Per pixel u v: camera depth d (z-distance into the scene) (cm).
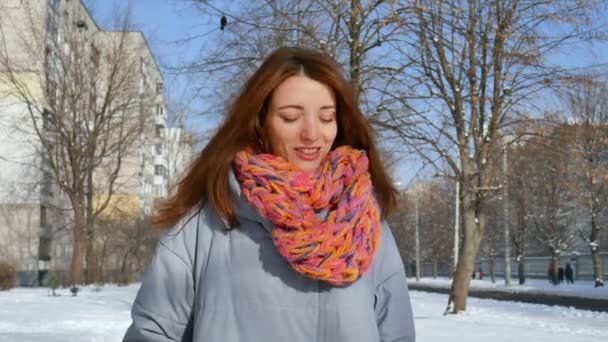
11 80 3597
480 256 7406
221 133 202
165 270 196
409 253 7625
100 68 3950
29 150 4381
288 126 200
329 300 181
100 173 4850
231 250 187
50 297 2869
